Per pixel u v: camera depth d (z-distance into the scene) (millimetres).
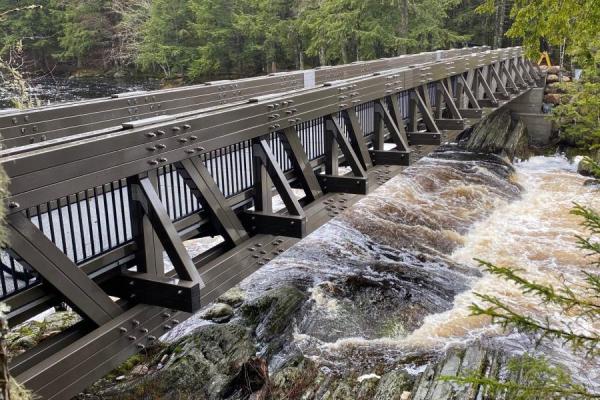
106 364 3867
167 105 7930
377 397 5773
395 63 15273
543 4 5828
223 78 39062
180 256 4141
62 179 3398
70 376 3625
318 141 7656
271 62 38625
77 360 3664
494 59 15422
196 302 4117
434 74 10406
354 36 30688
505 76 18219
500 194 13633
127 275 4230
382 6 29469
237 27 36406
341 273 8648
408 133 9859
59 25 43906
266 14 36094
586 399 2799
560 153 18453
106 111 6922
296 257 9133
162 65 41438
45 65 45375
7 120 5707
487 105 14531
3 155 3195
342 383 6070
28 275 3629
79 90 33312
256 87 9797
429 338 7172
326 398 5809
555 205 13133
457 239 10750
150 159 4094
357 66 13164
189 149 4500
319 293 7859
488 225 11680
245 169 5828
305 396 5828
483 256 10086
